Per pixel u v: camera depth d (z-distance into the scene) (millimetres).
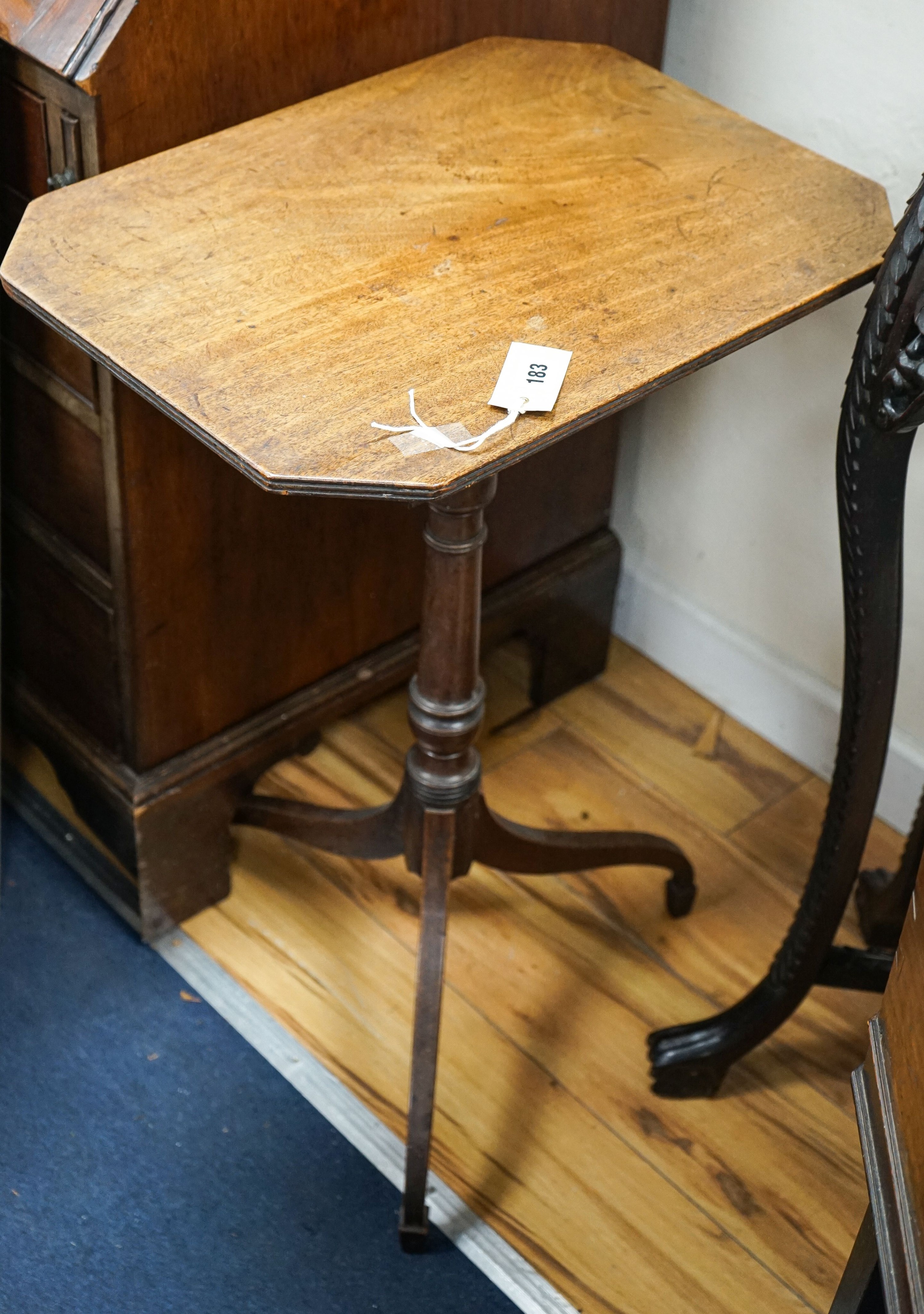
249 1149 1506
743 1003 1531
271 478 972
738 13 1616
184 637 1537
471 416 1031
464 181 1271
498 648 2039
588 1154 1518
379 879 1785
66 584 1551
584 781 1921
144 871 1623
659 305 1145
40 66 1256
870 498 1235
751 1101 1578
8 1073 1554
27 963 1660
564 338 1104
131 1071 1565
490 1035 1620
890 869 1825
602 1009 1657
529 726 1997
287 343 1080
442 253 1184
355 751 1935
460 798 1428
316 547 1606
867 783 1369
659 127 1376
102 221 1180
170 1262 1412
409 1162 1383
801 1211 1483
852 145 1597
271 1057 1588
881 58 1521
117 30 1210
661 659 2096
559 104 1395
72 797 1712
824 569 1828
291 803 1658
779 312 1146
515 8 1502
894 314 1116
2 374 1479
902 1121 963
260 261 1155
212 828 1670
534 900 1770
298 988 1658
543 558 1902
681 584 2018
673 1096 1572
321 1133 1524
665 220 1245
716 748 1984
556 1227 1455
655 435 1928
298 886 1770
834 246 1229
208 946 1696
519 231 1217
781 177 1316
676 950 1727
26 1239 1420
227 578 1536
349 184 1252
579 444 1822
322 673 1737
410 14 1420
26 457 1512
